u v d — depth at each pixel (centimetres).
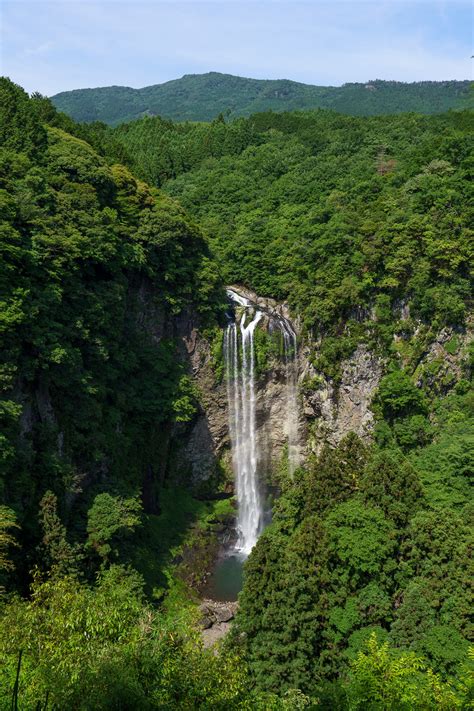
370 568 3831
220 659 2516
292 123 11875
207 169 10544
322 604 3744
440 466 5084
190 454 6969
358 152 9925
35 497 4484
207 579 5872
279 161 9994
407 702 2672
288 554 3922
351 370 6900
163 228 6444
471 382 6825
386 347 6900
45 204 5262
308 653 3591
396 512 4141
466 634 3525
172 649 2375
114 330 5662
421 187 7588
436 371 6806
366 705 2700
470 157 7825
